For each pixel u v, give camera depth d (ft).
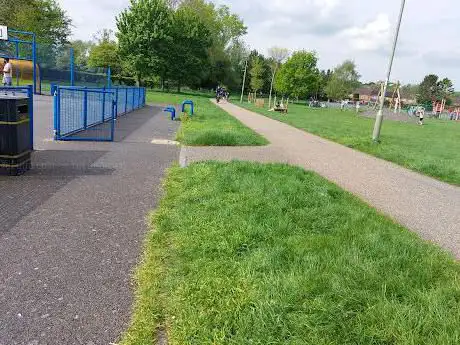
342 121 106.11
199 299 10.30
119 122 55.77
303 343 8.70
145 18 197.77
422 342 8.80
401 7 45.24
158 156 31.45
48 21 213.87
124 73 213.25
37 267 12.08
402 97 397.60
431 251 14.53
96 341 8.95
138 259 13.00
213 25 268.82
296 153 38.65
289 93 260.21
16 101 21.38
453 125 151.33
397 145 51.47
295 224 15.98
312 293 10.61
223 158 32.17
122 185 21.85
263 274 11.49
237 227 14.99
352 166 33.88
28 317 9.64
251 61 295.07
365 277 11.53
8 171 22.27
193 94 220.64
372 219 17.75
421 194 25.62
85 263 12.53
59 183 21.34
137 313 9.93
